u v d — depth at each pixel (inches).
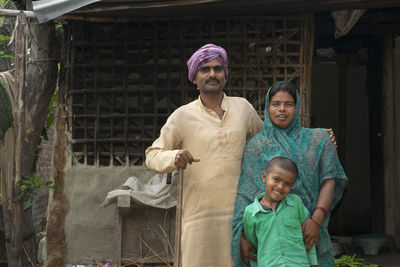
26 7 166.4
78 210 167.5
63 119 170.6
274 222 87.0
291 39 171.3
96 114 170.6
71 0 142.4
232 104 100.8
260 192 92.0
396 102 224.1
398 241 220.1
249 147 96.3
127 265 156.3
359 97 310.5
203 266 93.7
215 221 94.7
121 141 169.2
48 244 165.2
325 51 275.0
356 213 306.3
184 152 89.6
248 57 170.9
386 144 227.5
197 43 169.6
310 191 91.0
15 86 148.3
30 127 156.6
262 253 87.0
